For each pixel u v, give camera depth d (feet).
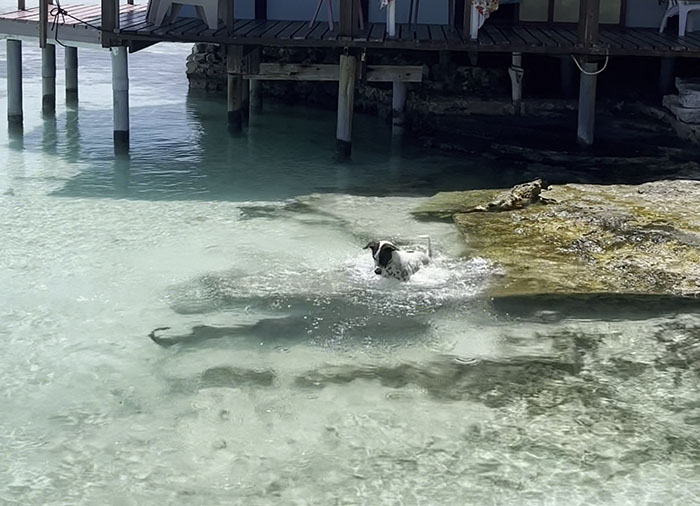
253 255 35.04
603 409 24.08
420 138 57.11
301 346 27.53
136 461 21.59
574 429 23.11
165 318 29.45
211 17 50.01
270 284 32.19
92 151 52.54
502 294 31.09
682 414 23.82
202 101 70.79
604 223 36.63
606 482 20.85
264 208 41.32
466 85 64.95
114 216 39.68
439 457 21.81
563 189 42.34
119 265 33.88
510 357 26.94
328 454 21.90
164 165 49.39
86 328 28.66
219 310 30.07
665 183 42.32
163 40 49.83
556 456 21.89
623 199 40.19
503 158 51.62
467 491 20.51
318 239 36.99
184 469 21.27
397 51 66.59
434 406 24.17
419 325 28.96
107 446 22.21
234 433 22.81
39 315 29.53
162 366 26.27
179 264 34.04
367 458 21.76
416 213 40.42
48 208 40.70
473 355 27.02
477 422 23.39
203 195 43.42
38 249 35.40
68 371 25.93
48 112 62.49
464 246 35.83
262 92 68.85
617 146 53.16
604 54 48.75
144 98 71.31
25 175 46.65
